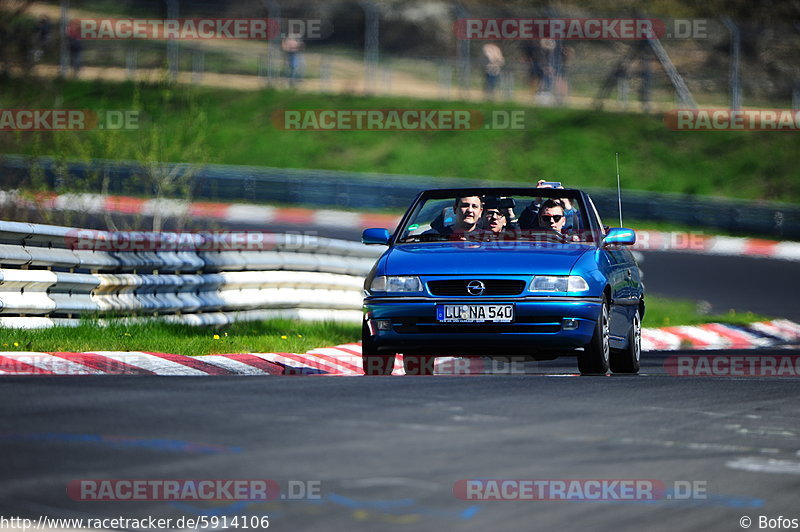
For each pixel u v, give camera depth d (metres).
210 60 169.25
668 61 155.00
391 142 148.62
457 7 159.75
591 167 143.38
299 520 16.34
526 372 41.06
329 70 171.00
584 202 39.16
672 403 28.28
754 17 170.75
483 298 34.94
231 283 52.41
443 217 38.72
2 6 108.06
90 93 148.50
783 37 168.25
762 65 165.38
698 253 106.88
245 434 21.81
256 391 27.55
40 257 41.66
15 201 63.72
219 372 35.75
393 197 127.62
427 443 21.53
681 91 153.00
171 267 48.78
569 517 16.98
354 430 22.53
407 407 25.67
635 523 16.84
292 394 27.20
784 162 144.50
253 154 145.88
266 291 55.50
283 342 44.03
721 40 167.38
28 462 19.06
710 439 23.45
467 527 16.22
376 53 167.50
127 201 95.56
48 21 152.38
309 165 144.62
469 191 39.09
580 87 163.25
